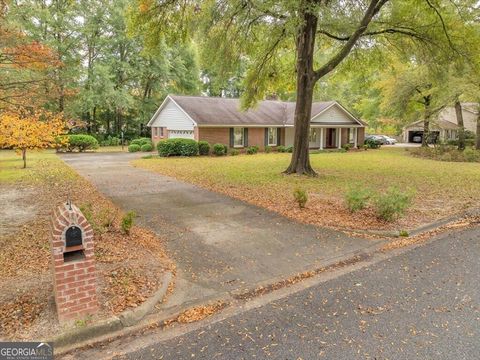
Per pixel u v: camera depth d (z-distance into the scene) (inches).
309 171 561.9
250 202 368.8
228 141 1031.0
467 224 301.1
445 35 517.3
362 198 311.1
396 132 1939.0
